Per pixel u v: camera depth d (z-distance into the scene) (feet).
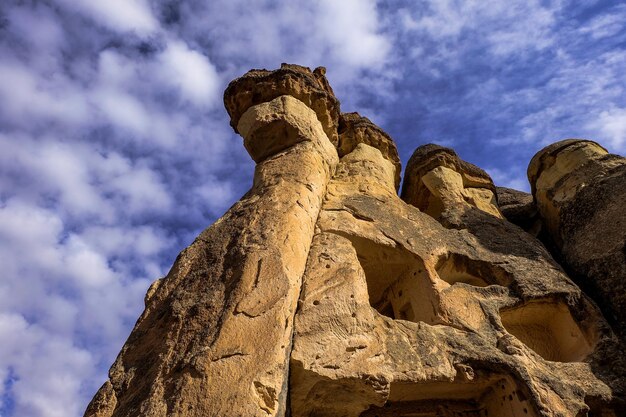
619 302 34.78
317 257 32.19
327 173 40.57
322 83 49.19
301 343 26.30
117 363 26.96
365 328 27.99
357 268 31.89
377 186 42.32
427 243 37.24
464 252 37.58
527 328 35.19
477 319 31.96
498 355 28.86
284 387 24.41
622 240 36.96
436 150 52.21
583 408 27.27
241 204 34.71
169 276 31.35
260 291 26.40
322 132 42.88
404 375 26.99
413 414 29.55
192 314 26.66
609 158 44.86
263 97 42.78
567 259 41.19
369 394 26.08
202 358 23.66
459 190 49.26
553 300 34.53
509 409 28.32
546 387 27.86
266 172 36.83
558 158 48.03
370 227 36.58
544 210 48.03
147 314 29.17
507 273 36.04
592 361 30.99
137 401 23.63
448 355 28.66
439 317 31.99
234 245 30.22
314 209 34.96
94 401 25.14
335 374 25.52
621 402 28.86
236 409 21.49
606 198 41.27
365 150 47.19
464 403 30.19
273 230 30.22
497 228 42.98
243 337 24.35
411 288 35.70
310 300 28.76
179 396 22.48
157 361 25.09
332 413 27.22
